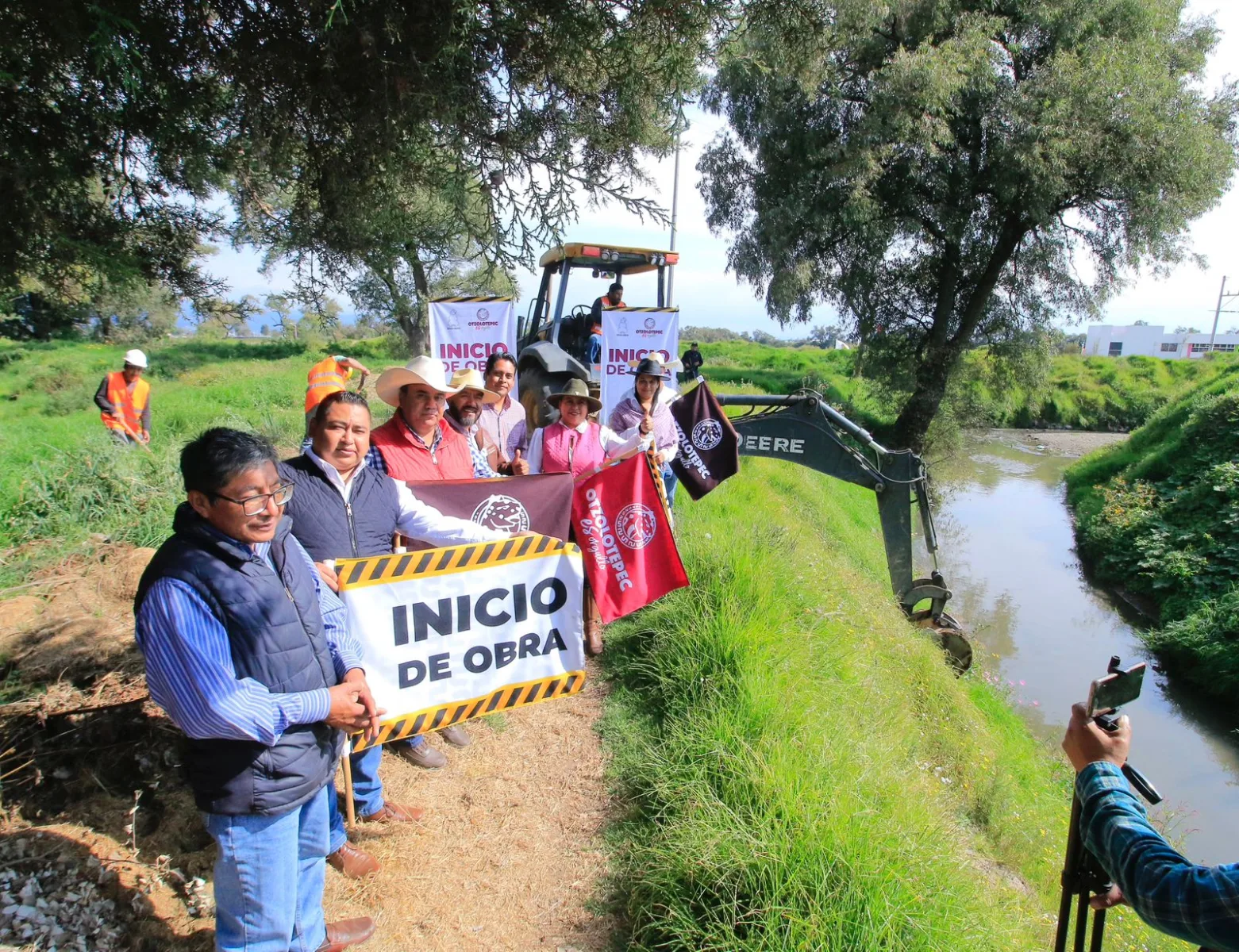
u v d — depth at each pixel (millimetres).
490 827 3510
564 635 3303
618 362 8234
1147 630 11844
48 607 4316
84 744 3178
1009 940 3246
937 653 7230
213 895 2768
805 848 3031
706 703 4223
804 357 40875
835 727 4258
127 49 1979
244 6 2217
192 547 1996
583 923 3000
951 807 4922
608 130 2742
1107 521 15781
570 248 9586
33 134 2244
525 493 3922
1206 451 16297
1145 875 1404
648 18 2400
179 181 2605
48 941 2438
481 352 7129
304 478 2928
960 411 23594
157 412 14398
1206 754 8836
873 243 20328
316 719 2125
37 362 28219
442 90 2324
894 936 2746
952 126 19062
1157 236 18047
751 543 6371
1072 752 1789
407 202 2783
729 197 22906
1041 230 20219
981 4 18641
